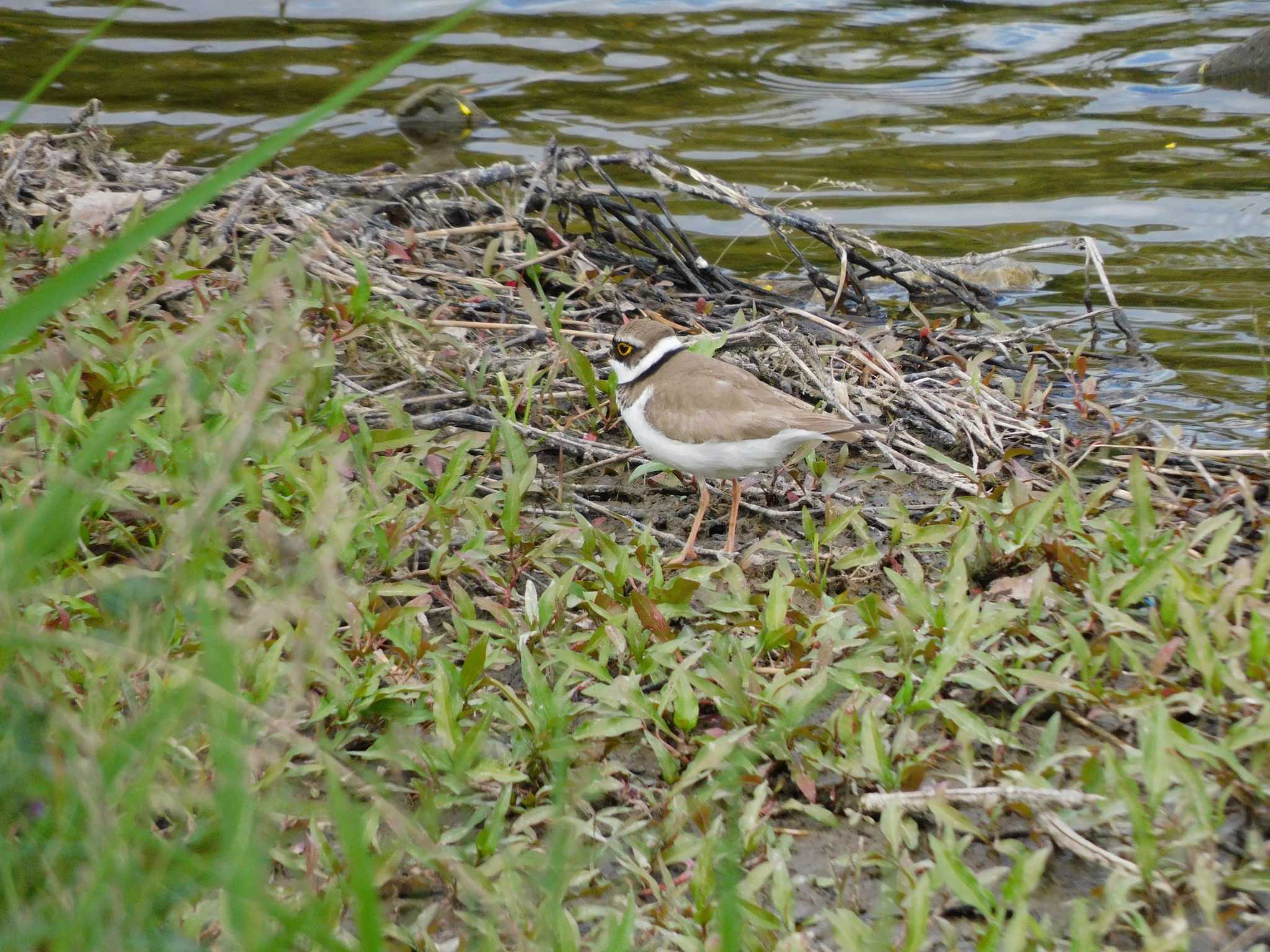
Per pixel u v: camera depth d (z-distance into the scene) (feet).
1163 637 28.40
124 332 37.24
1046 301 57.06
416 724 27.76
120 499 29.66
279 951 17.75
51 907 18.37
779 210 55.52
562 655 28.02
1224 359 50.75
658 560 31.89
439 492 33.58
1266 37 82.02
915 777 25.12
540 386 42.78
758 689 27.81
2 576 20.66
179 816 22.62
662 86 82.94
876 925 21.02
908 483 38.93
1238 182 67.72
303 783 26.18
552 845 23.49
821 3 98.63
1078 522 32.50
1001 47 89.61
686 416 35.73
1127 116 77.77
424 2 96.99
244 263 45.78
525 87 82.17
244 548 30.32
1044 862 22.57
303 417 36.04
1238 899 22.54
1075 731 28.07
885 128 76.74
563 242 52.19
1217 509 35.73
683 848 23.75
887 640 28.89
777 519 38.63
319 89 79.97
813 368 43.68
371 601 29.84
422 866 24.16
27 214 47.21
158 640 24.08
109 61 82.69
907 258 54.80
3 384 34.83
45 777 20.03
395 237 50.42
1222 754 23.91
